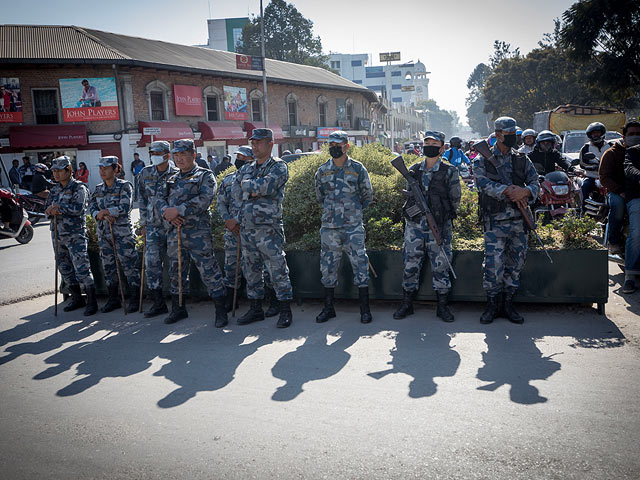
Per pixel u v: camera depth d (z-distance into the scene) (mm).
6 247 12180
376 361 4223
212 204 6992
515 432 3029
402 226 5926
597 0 31219
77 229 6180
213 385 3926
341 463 2812
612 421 3105
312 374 4027
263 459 2895
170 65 26719
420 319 5281
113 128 25328
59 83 24141
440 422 3182
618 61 32094
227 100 31516
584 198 7883
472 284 5398
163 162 5809
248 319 5496
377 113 58312
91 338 5293
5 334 5539
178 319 5730
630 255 5680
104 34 28484
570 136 17062
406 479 2650
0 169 23094
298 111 37844
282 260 5324
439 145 5027
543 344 4398
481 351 4316
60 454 3078
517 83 50812
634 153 5867
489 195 4898
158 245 5887
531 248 5215
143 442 3152
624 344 4297
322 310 5613
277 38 57438
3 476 2885
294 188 6578
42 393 3965
